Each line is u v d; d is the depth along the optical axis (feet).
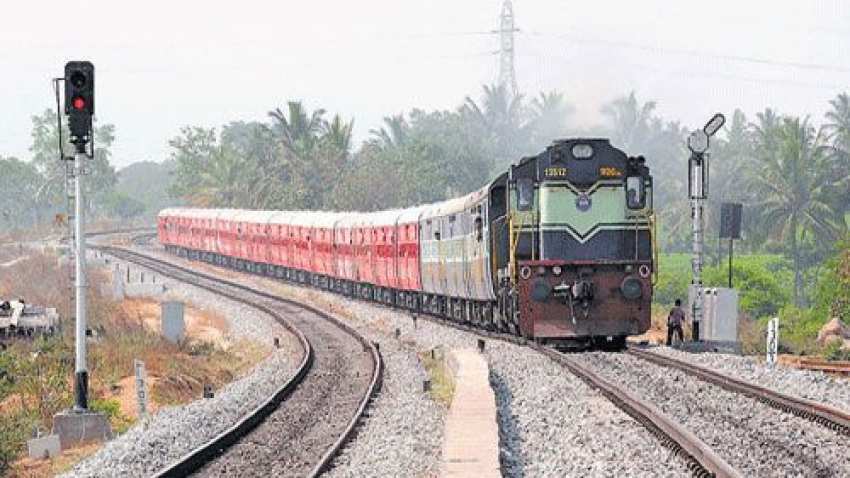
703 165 213.46
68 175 231.09
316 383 182.09
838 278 320.50
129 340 248.73
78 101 147.95
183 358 237.86
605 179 188.34
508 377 160.76
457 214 241.96
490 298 218.18
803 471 90.68
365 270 355.56
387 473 101.04
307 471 106.01
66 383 182.91
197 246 581.53
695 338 212.02
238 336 295.28
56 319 253.24
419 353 222.07
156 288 399.03
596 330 184.44
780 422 115.65
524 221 188.44
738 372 159.43
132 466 114.11
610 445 104.32
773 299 379.35
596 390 141.59
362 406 145.28
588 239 187.73
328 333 272.72
